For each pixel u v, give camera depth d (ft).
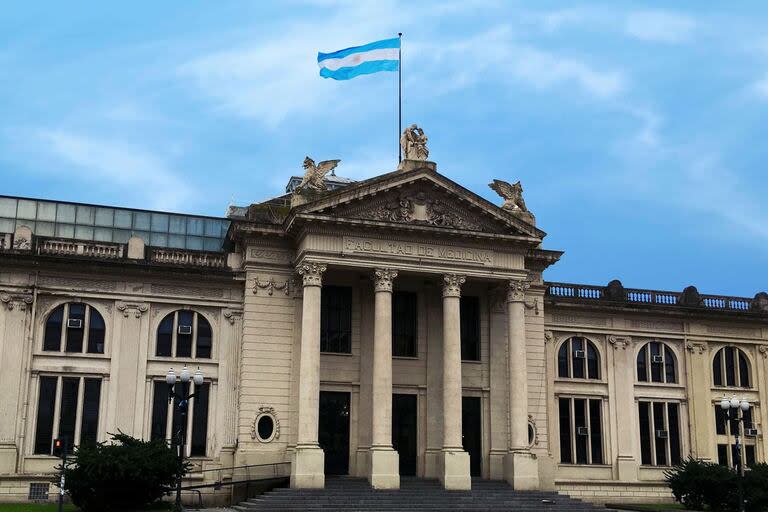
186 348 155.84
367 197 153.17
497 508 138.10
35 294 149.07
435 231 154.40
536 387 167.94
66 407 148.25
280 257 158.20
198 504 146.00
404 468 158.10
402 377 160.76
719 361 194.70
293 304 156.66
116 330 152.56
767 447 192.24
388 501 136.98
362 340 159.74
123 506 126.72
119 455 123.13
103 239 187.01
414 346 163.94
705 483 152.76
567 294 184.24
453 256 156.87
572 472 176.04
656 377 188.44
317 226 150.30
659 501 179.32
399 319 164.76
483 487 150.51
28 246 151.02
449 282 155.33
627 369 185.57
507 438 162.09
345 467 154.92
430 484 149.89
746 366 196.75
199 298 156.87
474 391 164.14
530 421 165.48
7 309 147.64
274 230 156.35
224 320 157.79
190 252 158.40
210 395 154.40
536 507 140.26
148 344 153.48
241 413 149.79
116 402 149.89
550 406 177.47
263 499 133.28
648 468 181.37
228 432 152.66
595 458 179.52
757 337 197.57
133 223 189.78
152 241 189.98
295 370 153.99
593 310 184.85
